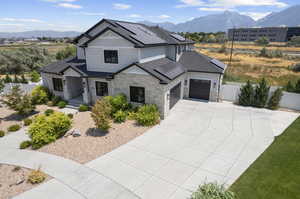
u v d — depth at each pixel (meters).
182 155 11.41
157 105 16.69
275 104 18.94
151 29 24.89
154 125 15.52
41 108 19.69
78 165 10.44
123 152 11.69
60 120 13.43
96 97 19.59
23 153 11.69
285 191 8.39
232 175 9.61
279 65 44.53
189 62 22.91
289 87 20.59
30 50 44.56
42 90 21.22
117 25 19.67
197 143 12.79
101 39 18.23
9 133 14.47
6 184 9.09
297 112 18.38
